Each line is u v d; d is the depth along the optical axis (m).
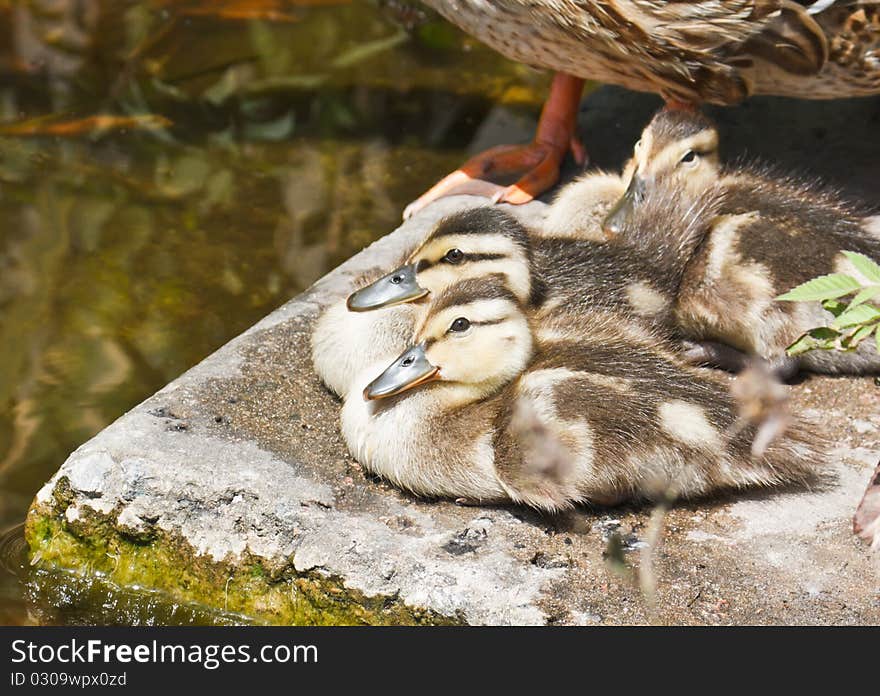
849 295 10.37
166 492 9.22
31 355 11.83
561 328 9.67
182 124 15.30
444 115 15.66
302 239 13.41
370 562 8.70
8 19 16.98
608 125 14.02
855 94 12.46
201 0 17.55
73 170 14.41
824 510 9.16
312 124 15.41
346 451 9.58
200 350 11.96
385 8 17.53
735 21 11.48
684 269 10.65
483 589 8.48
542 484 8.77
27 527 9.55
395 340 9.90
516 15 11.97
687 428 8.96
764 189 11.17
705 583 8.55
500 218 10.07
